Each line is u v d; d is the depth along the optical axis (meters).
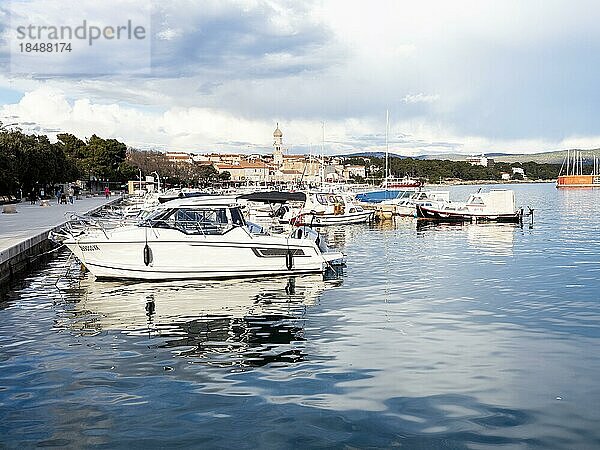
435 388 8.98
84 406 8.35
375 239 34.44
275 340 11.95
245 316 14.26
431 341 11.75
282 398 8.60
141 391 8.95
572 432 7.39
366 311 14.72
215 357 10.77
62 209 51.62
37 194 73.50
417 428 7.51
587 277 20.02
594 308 14.89
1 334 12.62
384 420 7.78
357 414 7.98
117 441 7.21
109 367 10.19
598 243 31.41
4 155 56.94
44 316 14.43
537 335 12.20
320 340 11.92
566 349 11.13
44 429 7.59
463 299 16.22
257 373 9.79
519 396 8.64
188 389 9.02
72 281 19.78
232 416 7.94
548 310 14.69
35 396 8.77
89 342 11.91
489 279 19.77
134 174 119.12
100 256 19.12
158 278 19.30
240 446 7.04
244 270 19.86
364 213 46.62
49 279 20.50
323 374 9.70
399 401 8.45
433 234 37.56
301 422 7.72
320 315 14.30
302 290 17.84
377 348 11.26
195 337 12.27
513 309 14.82
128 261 19.19
